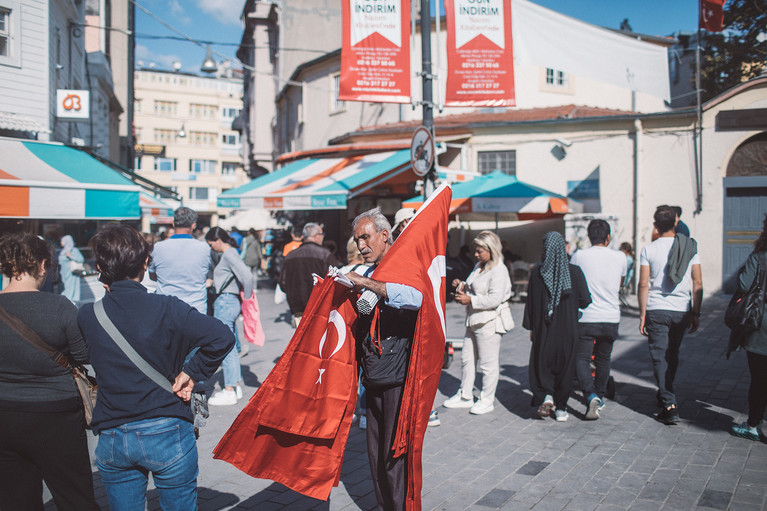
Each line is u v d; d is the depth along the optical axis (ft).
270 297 54.08
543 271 17.57
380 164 45.83
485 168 54.34
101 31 79.92
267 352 29.35
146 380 8.20
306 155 54.60
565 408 17.97
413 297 9.90
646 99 62.75
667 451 15.21
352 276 9.84
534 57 34.30
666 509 11.96
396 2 27.63
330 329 10.07
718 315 38.17
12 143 33.99
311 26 87.30
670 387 17.38
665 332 17.38
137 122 214.90
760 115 45.01
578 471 14.08
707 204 46.80
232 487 13.52
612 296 17.87
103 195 29.50
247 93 116.98
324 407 9.96
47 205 28.04
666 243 17.44
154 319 8.30
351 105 68.33
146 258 8.82
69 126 52.85
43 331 8.80
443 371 24.99
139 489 8.50
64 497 9.16
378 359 10.47
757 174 45.88
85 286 36.73
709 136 46.62
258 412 9.47
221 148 226.17
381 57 27.61
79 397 9.22
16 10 42.04
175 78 224.12
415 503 9.62
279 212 75.61
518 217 50.96
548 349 17.63
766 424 17.31
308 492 9.84
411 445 9.72
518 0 33.83
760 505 12.02
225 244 20.16
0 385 8.83
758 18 54.03
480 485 13.39
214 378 23.95
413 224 11.07
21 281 9.32
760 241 15.40
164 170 218.38
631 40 35.76
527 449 15.64
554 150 51.90
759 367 15.56
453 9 28.45
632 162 49.21
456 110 60.08
